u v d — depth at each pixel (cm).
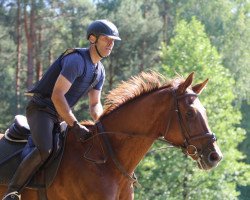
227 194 1983
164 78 575
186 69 2075
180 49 2114
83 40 3033
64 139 565
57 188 557
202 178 1939
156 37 3131
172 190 1947
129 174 559
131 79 580
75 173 549
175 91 548
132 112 559
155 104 552
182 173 1939
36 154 548
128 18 3084
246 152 3666
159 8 3884
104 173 547
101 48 564
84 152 556
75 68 550
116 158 555
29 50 2800
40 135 549
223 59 3569
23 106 2962
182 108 541
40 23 2908
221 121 2066
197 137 533
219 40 3594
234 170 2005
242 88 3500
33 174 557
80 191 546
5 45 3152
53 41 2989
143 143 556
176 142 546
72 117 543
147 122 554
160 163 1948
